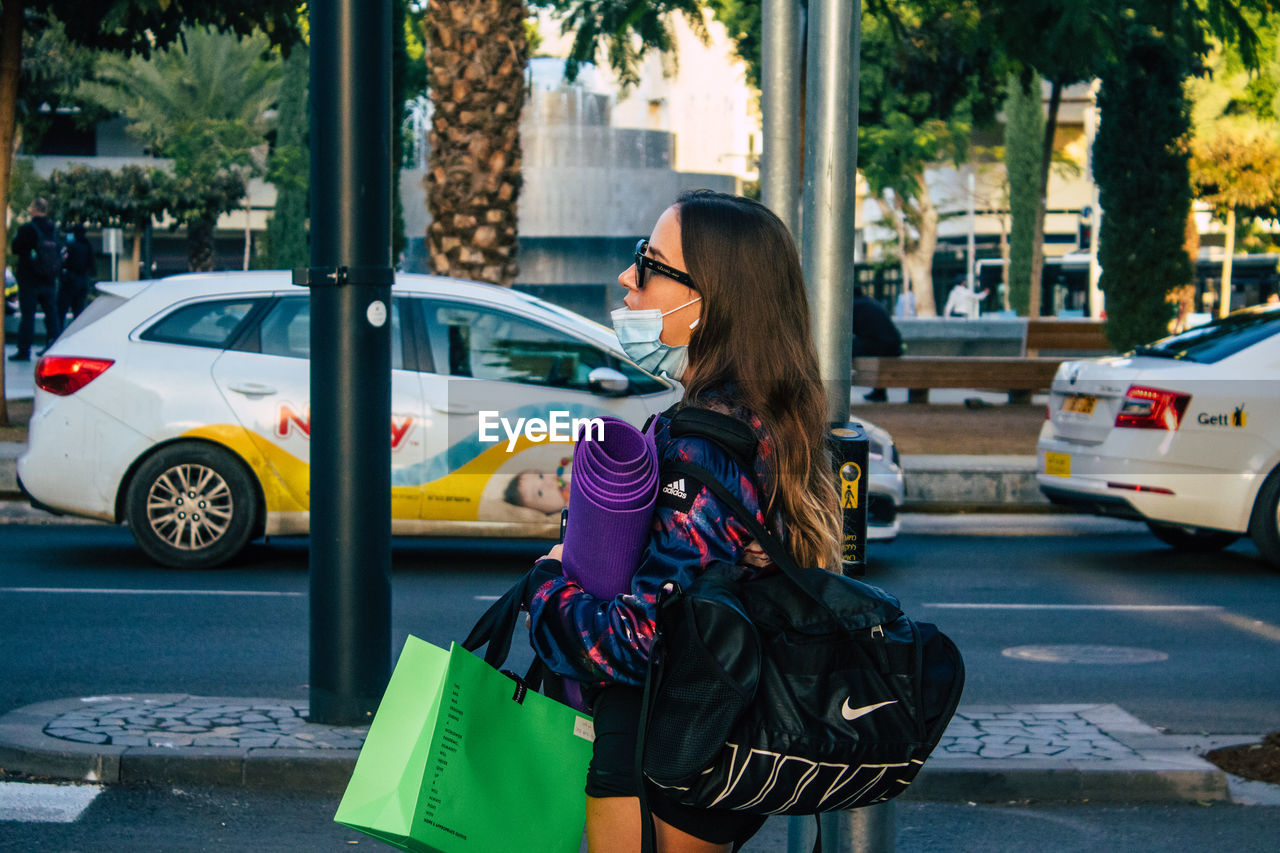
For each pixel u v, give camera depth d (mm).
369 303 5164
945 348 28875
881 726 1997
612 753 2104
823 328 3207
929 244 45844
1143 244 18125
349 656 5281
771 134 5656
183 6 14023
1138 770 5035
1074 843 4609
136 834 4465
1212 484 9664
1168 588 9312
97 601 8078
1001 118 44500
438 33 12281
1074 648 7555
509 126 12305
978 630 7984
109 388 8945
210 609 7906
